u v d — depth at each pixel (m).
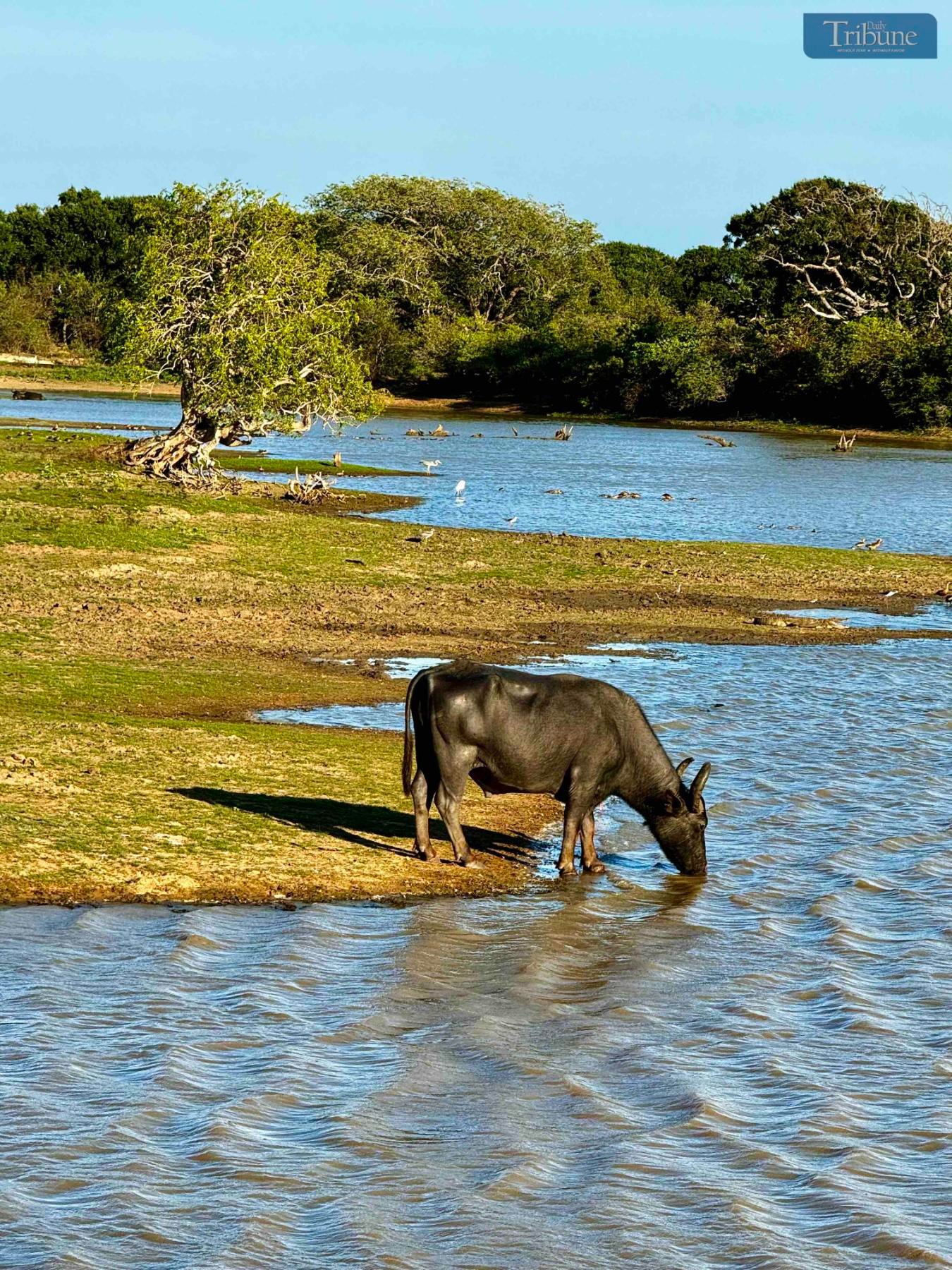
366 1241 8.77
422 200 151.62
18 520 38.88
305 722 22.58
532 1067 11.38
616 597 36.53
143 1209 9.05
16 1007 11.94
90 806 16.86
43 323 168.50
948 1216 9.35
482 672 16.03
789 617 35.03
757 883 16.48
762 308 148.75
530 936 14.34
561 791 16.23
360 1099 10.70
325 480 56.50
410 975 13.14
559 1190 9.52
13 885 14.52
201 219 53.66
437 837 17.41
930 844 18.08
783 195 146.88
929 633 33.72
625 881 16.42
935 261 135.12
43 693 22.55
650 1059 11.63
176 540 38.69
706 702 25.69
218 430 52.91
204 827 16.61
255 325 52.06
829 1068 11.61
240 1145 9.94
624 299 162.62
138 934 13.71
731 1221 9.16
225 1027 11.84
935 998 13.15
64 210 184.25
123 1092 10.61
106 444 54.06
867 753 22.55
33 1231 8.71
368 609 33.03
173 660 26.44
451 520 50.97
